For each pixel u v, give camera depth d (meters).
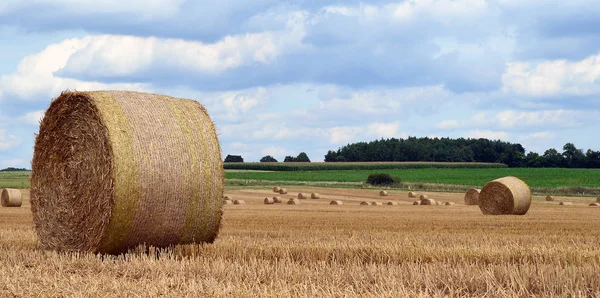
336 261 13.23
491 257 13.45
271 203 55.62
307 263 12.84
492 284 10.06
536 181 98.94
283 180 101.69
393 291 9.39
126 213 14.69
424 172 118.31
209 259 12.81
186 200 15.57
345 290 9.73
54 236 15.95
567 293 9.42
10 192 43.50
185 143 15.69
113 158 14.56
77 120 15.55
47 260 13.34
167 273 11.48
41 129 16.31
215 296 9.41
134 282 10.63
